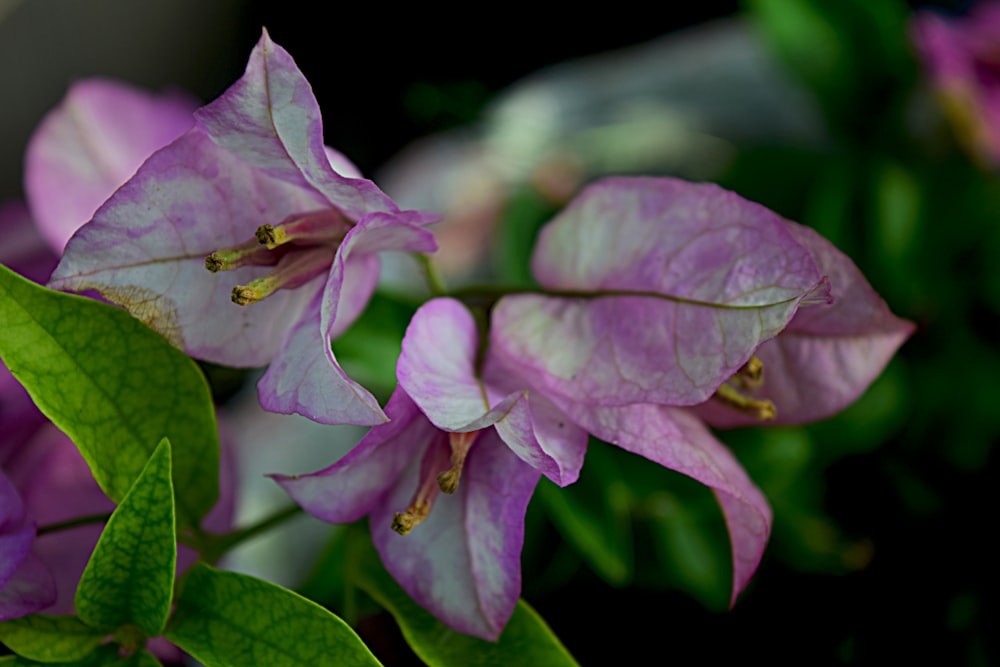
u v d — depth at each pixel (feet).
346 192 0.81
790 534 1.14
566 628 1.13
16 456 0.91
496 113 1.58
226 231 0.83
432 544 0.84
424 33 2.29
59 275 0.81
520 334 0.86
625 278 0.85
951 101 1.19
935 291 1.24
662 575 1.12
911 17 1.25
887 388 1.15
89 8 2.11
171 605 0.83
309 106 0.78
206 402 0.86
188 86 2.20
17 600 0.83
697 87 1.62
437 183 1.55
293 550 1.32
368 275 0.86
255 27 2.25
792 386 0.89
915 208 1.21
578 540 0.98
